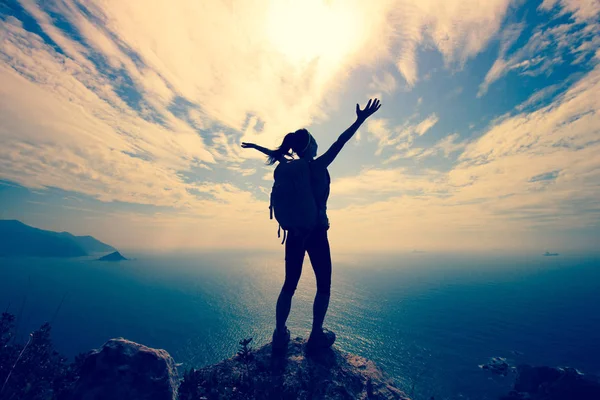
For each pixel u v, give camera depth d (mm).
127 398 2879
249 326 195875
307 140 3643
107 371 3059
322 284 3664
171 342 167000
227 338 172250
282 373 3254
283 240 3770
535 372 84062
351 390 3104
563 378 75875
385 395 3193
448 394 101438
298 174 3348
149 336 175625
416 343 161750
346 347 154875
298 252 3605
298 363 3455
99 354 3238
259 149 3938
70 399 3016
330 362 3570
